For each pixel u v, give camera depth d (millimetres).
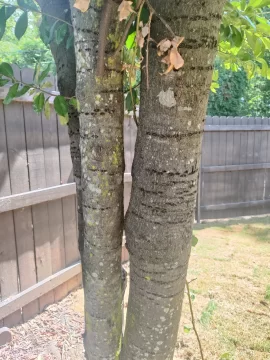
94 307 955
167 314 882
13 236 2242
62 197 2631
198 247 3889
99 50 694
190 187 806
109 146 821
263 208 5352
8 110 2109
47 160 2443
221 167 4891
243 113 6777
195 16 685
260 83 6832
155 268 842
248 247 3902
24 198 2244
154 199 800
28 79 2109
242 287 2934
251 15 1116
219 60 2006
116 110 810
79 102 804
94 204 859
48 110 1176
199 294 2811
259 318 2473
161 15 706
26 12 903
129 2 623
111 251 906
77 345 2162
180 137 755
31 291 2381
